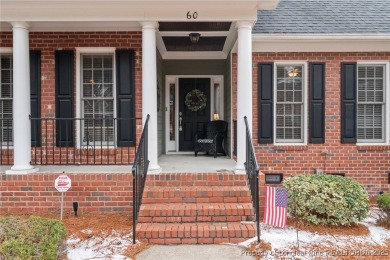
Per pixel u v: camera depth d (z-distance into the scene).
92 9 5.68
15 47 5.69
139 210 4.98
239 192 5.33
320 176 5.64
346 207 5.11
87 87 7.05
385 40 7.43
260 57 7.62
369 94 7.78
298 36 7.27
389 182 7.65
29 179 5.73
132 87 6.88
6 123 6.96
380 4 8.77
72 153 6.91
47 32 6.85
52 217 5.50
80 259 4.04
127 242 4.54
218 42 7.84
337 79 7.64
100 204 5.77
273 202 4.57
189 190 5.34
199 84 9.38
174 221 4.96
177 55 8.99
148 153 5.77
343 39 7.34
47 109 6.90
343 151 7.67
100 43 6.88
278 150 7.65
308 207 5.16
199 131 9.42
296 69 7.78
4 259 2.79
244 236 4.65
